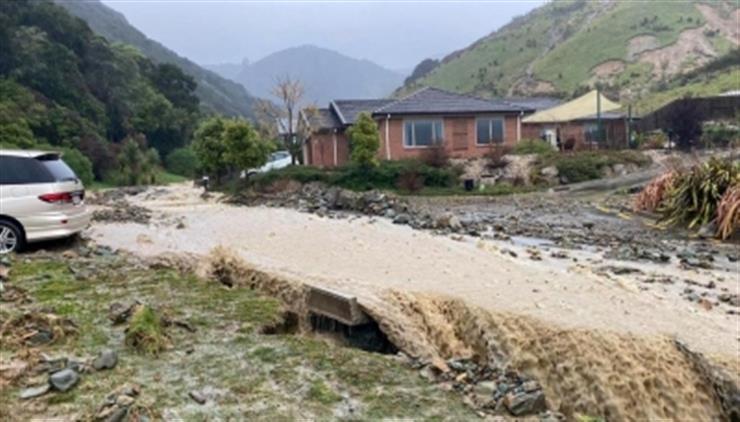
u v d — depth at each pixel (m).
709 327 6.92
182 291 7.63
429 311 7.34
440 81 99.06
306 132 34.06
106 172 44.28
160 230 14.48
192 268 9.41
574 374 6.09
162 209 20.41
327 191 22.31
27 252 10.16
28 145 40.38
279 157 36.16
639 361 6.09
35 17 59.69
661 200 16.47
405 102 31.88
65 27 61.28
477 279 8.92
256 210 19.45
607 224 15.55
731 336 6.64
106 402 4.34
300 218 16.97
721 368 5.88
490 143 30.45
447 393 4.95
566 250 11.79
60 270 8.55
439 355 6.52
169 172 56.75
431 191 25.14
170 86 71.88
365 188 25.44
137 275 8.42
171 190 33.75
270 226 15.14
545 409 4.96
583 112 32.56
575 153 28.48
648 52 76.69
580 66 78.44
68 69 56.47
